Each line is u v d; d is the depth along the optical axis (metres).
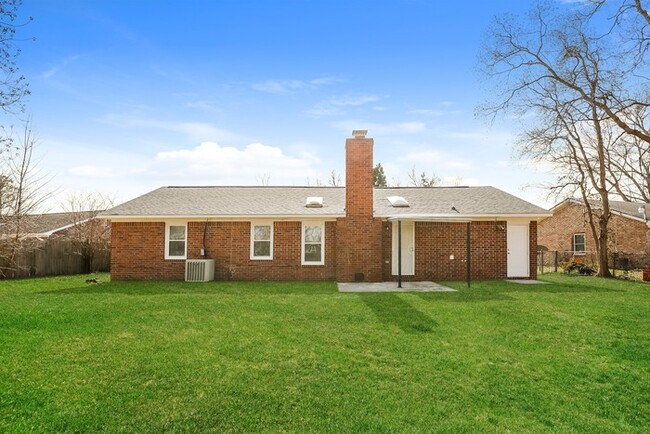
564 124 17.80
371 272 15.25
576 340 7.37
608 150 21.25
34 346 6.41
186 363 5.81
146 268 16.14
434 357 6.31
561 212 29.73
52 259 19.52
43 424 4.04
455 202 17.33
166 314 8.87
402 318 8.64
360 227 15.35
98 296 11.38
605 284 14.93
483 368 5.96
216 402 4.64
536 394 5.21
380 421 4.33
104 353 6.16
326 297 11.13
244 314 8.93
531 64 16.22
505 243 16.05
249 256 15.99
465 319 8.62
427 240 15.91
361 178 15.50
